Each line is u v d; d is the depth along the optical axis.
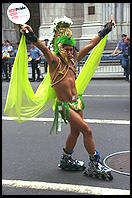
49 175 4.18
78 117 3.86
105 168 4.00
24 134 6.09
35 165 4.55
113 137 5.74
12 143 5.56
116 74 15.48
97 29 20.89
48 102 4.23
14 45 23.02
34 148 5.28
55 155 4.93
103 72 16.23
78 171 4.29
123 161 4.60
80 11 22.69
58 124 4.11
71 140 4.20
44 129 6.40
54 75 3.81
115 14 21.59
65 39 3.73
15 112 3.91
